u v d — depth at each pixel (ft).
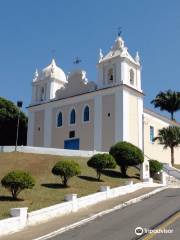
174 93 204.23
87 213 58.59
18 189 63.82
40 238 43.16
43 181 80.53
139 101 142.41
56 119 153.99
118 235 41.27
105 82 142.61
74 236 42.96
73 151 117.29
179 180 112.47
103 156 88.58
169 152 164.35
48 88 160.97
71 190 73.87
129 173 102.78
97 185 81.71
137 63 146.20
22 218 49.52
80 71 152.15
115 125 134.21
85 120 144.46
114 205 64.95
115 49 145.89
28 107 164.76
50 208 55.42
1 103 188.75
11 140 189.47
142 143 139.85
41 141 156.87
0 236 44.75
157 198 71.97
